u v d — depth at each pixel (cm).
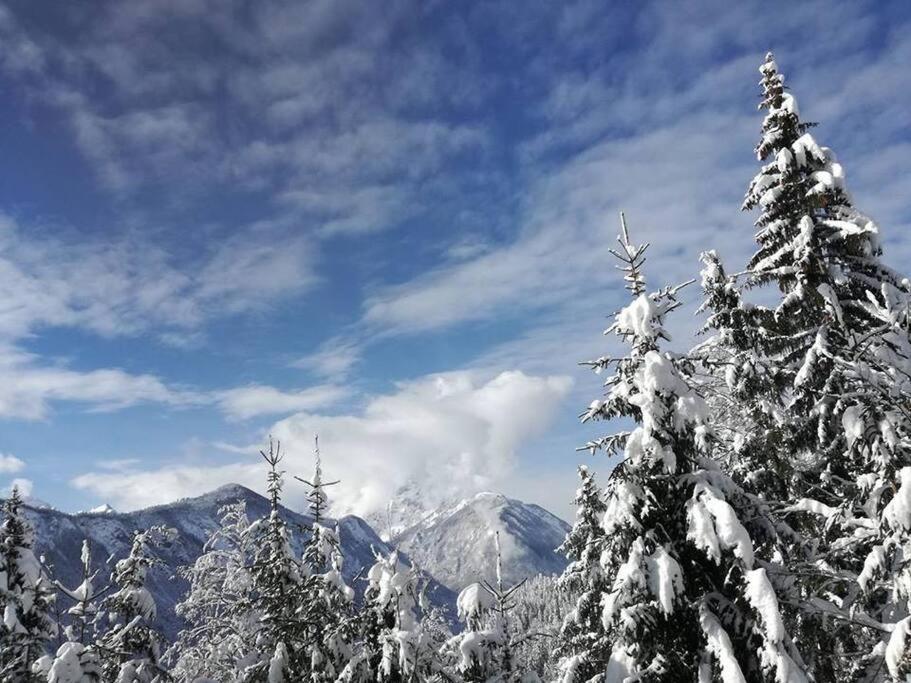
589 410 1166
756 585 913
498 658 1669
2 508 2077
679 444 1091
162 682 2166
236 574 2372
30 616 1997
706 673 941
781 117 1420
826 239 1338
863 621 1024
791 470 1289
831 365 1210
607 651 1459
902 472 974
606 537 1137
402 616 1502
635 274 1216
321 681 1625
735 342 1377
